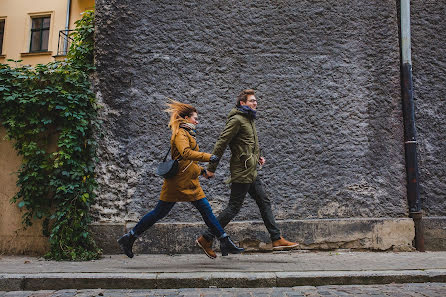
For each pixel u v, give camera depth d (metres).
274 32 5.04
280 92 4.93
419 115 4.99
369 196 4.79
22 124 4.59
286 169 4.79
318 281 3.30
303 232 4.62
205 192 4.75
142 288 3.27
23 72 4.73
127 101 4.88
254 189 3.98
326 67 4.99
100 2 5.04
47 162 4.59
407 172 4.84
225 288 3.24
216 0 5.07
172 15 5.03
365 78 4.99
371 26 5.08
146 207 4.71
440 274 3.37
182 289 3.21
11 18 17.84
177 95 4.91
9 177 4.77
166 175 3.57
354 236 4.62
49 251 4.41
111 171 4.76
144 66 4.95
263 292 3.08
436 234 4.71
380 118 4.93
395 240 4.64
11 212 4.71
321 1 5.10
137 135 4.84
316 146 4.85
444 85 5.05
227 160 4.83
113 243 4.57
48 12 17.47
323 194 4.77
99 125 4.78
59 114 4.65
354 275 3.32
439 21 5.16
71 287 3.30
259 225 4.61
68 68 4.83
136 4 5.04
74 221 4.38
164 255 4.46
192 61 4.97
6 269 3.62
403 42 5.00
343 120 4.91
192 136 3.77
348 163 4.84
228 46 5.00
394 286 3.23
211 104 4.91
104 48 4.97
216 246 4.61
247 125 3.87
